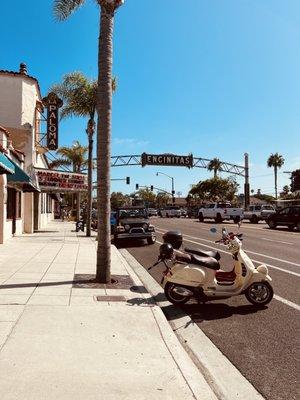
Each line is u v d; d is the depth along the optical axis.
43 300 7.98
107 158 10.20
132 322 6.81
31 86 25.11
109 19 10.34
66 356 5.27
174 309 8.30
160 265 14.21
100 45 10.33
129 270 12.04
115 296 8.52
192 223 42.06
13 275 10.59
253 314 7.91
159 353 5.54
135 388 4.46
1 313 7.04
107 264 9.94
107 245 9.97
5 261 13.23
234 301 8.91
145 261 15.30
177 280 8.26
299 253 16.80
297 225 31.52
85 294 8.61
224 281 8.41
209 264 8.25
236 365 5.49
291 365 5.50
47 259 13.80
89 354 5.38
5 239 19.64
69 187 30.83
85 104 24.41
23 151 24.38
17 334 6.01
